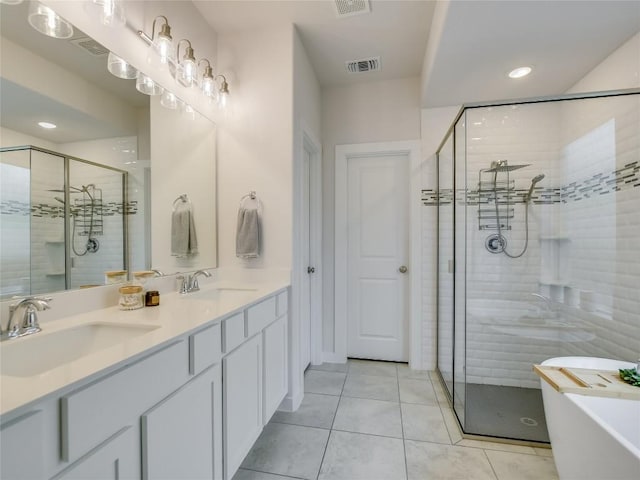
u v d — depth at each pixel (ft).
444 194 8.46
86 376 2.23
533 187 7.83
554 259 7.75
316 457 5.33
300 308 7.29
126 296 4.30
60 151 3.81
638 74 5.66
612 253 6.43
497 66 6.68
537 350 7.86
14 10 3.33
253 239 6.73
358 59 8.23
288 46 6.88
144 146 5.16
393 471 5.01
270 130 6.94
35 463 1.94
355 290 9.75
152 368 2.88
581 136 7.04
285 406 6.78
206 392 3.73
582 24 5.33
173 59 5.46
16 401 1.87
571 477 3.99
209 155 6.91
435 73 6.97
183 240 6.08
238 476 4.89
